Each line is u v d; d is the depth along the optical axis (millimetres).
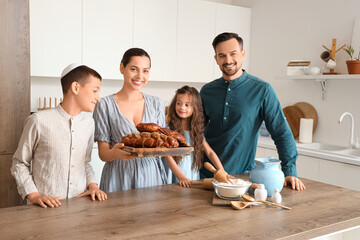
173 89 4195
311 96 3541
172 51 3646
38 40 2975
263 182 1477
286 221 1189
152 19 3492
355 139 3145
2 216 1178
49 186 1447
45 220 1146
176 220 1174
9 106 2508
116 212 1240
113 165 1751
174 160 1879
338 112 3287
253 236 1052
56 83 3502
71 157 1478
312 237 1127
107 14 3252
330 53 3236
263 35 4059
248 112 1982
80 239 1002
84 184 1544
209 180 1559
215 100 2076
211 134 2133
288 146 1913
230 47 1894
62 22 3059
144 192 1510
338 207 1359
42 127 1412
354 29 3088
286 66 3799
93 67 3236
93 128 1587
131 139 1414
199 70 3848
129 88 1744
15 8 2475
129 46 3393
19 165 1416
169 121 1961
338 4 3244
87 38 3182
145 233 1056
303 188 1615
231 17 4027
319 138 3480
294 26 3686
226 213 1256
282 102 3869
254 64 4199
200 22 3795
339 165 2781
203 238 1028
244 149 2057
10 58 2484
